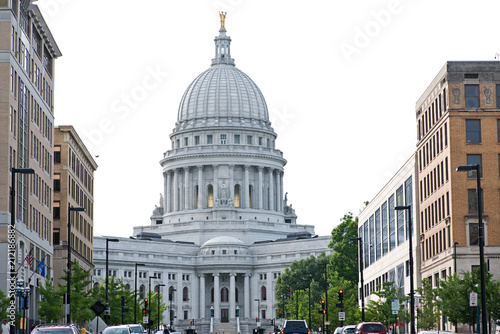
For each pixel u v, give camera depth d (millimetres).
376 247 152250
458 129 102938
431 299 99312
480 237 63969
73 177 143875
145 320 124188
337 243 199625
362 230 171500
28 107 105750
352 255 197250
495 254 100875
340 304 113625
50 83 122500
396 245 133000
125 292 147375
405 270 125188
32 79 109062
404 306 117250
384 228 143875
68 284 87625
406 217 126062
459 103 103375
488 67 103812
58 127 138125
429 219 114562
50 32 118000
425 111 117812
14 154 97312
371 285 158250
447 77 103688
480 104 103375
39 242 112062
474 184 102188
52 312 103312
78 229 147750
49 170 120812
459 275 99438
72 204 142625
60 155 138000
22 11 103625
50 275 121188
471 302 65938
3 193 93188
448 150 103375
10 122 95562
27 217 104625
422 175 118625
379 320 114750
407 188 125938
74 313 107750
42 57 115625
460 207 102125
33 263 107875
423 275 117938
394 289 114062
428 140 115125
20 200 100688
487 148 102625
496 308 82250
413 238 121688
